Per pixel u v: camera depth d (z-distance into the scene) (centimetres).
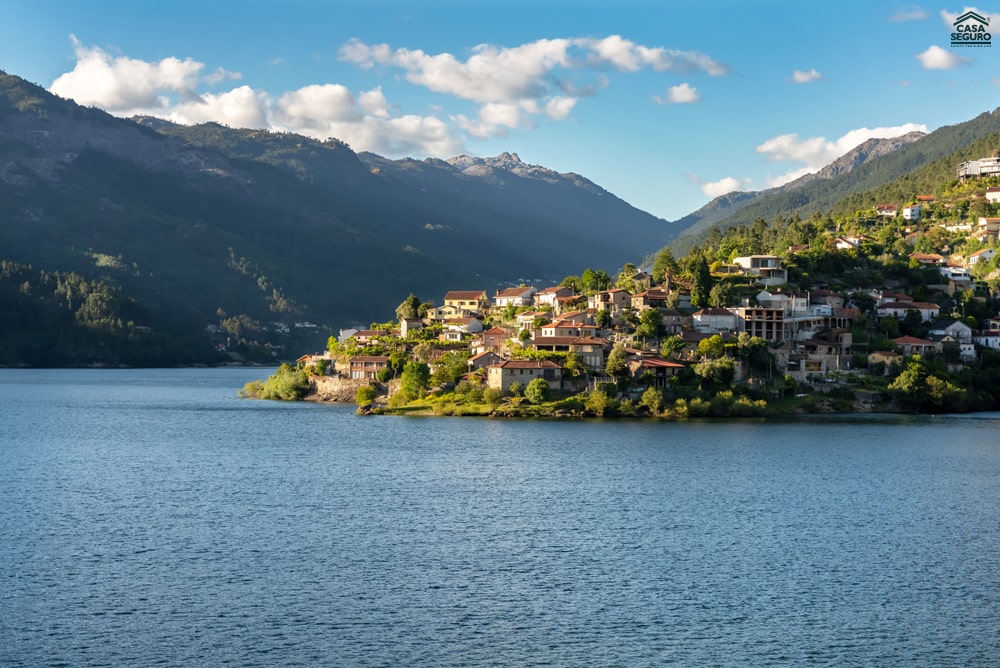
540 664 9550
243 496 16925
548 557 12975
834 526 14738
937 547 13550
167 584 11781
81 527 14562
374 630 10362
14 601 11162
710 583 11912
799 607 11100
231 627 10419
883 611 10975
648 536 14088
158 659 9606
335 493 17162
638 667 9494
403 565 12588
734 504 16238
